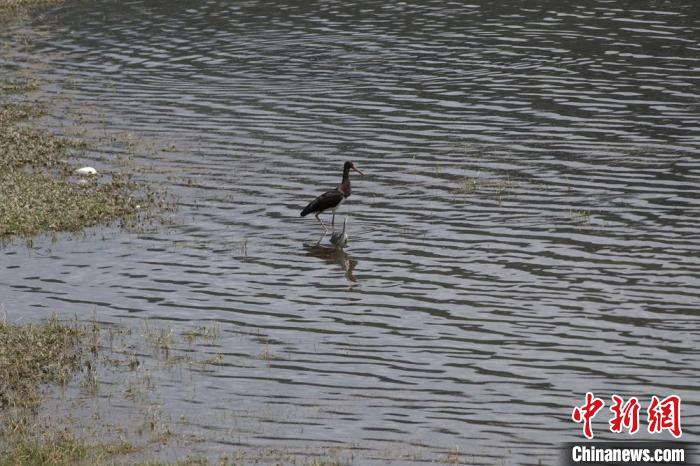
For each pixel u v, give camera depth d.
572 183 30.33
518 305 22.70
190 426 17.72
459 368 19.94
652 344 20.69
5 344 20.55
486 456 16.67
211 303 23.16
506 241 26.34
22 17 54.62
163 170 32.19
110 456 16.53
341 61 44.53
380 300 23.23
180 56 46.19
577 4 52.94
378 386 19.25
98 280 24.42
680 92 38.78
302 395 18.91
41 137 35.16
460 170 31.75
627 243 25.94
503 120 36.41
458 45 46.34
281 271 24.92
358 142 34.62
